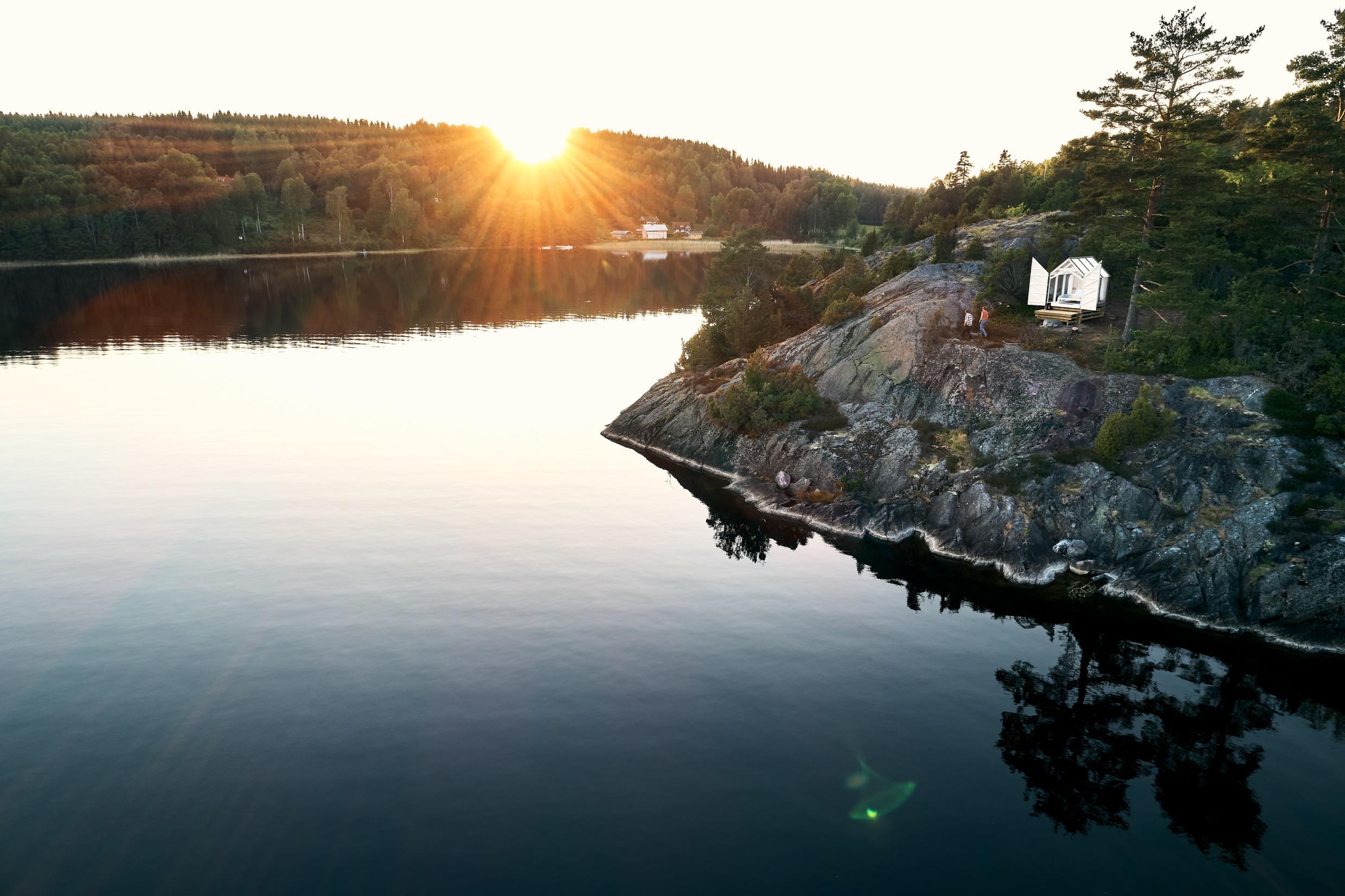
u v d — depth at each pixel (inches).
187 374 2965.1
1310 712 964.6
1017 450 1572.3
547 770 808.9
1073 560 1357.0
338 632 1104.8
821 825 740.7
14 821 729.6
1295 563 1195.3
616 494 1747.0
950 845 721.0
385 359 3319.4
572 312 4911.4
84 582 1264.8
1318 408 1428.4
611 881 665.0
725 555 1412.4
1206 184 1675.7
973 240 2470.5
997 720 923.4
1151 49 1637.6
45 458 1948.8
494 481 1824.6
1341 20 1722.4
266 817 736.3
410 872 671.8
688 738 868.6
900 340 1913.1
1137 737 901.8
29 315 4293.8
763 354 2105.1
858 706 941.2
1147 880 685.3
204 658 1033.5
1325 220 1718.8
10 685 964.0
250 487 1749.5
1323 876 695.7
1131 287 2128.4
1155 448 1454.2
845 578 1320.1
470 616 1154.7
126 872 669.3
